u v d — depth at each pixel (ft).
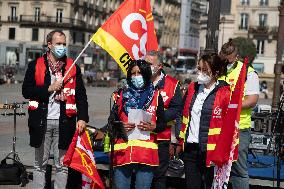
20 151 30.91
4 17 221.87
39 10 217.97
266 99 139.44
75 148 18.02
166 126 17.94
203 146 16.74
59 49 17.89
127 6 20.52
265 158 23.18
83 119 18.25
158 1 305.53
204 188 18.56
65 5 216.13
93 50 232.53
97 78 167.63
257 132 27.30
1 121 46.80
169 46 334.03
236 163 17.74
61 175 18.74
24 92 18.34
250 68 17.79
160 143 18.51
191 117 17.28
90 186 19.25
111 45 20.25
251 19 229.45
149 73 16.60
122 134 16.34
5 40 222.28
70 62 18.76
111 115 16.58
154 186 19.07
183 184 21.77
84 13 232.32
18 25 220.23
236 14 231.50
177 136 17.97
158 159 17.15
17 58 221.25
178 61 295.69
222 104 16.55
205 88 17.20
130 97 16.69
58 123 18.26
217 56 16.84
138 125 16.30
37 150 18.54
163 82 18.45
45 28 216.13
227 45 17.85
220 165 16.40
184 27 361.30
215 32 26.91
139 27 20.71
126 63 20.54
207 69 16.76
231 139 16.21
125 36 20.45
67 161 17.84
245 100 17.53
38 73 18.24
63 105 18.25
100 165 21.27
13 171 22.35
